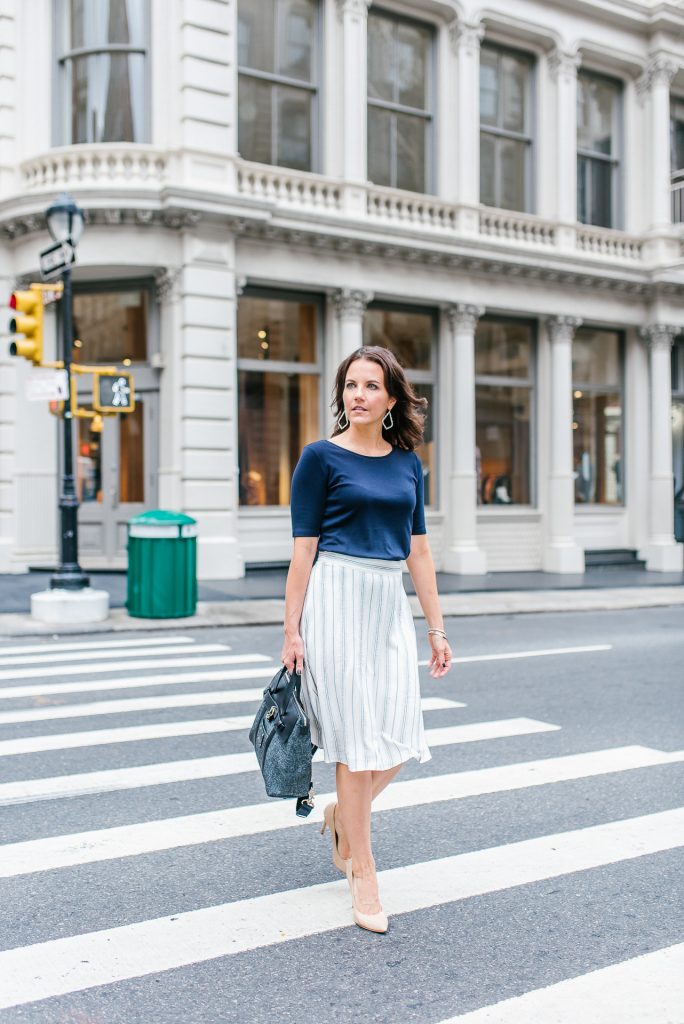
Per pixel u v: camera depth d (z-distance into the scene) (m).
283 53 16.56
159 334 15.64
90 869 3.85
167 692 7.38
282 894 3.62
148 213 14.56
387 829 4.36
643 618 12.94
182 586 11.47
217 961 3.07
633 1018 2.73
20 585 14.03
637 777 5.23
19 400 15.90
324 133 16.80
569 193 19.27
